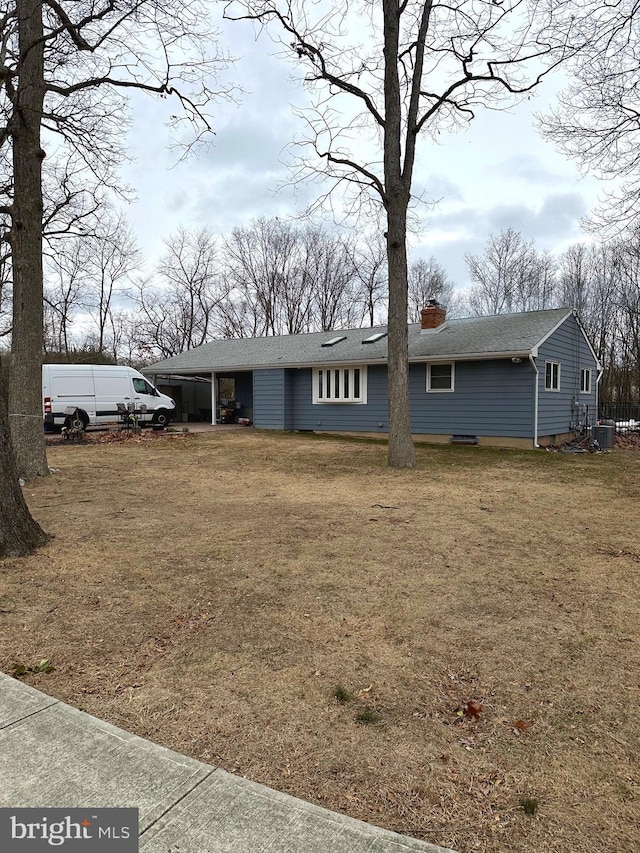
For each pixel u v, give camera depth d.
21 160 8.12
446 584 3.95
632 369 29.56
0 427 4.50
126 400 17.61
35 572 4.06
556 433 15.16
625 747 2.16
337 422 17.36
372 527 5.57
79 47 7.66
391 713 2.38
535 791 1.90
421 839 1.67
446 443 15.03
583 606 3.59
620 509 6.68
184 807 1.76
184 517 5.95
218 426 20.34
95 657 2.84
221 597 3.66
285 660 2.84
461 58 10.52
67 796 1.80
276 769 2.00
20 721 2.23
